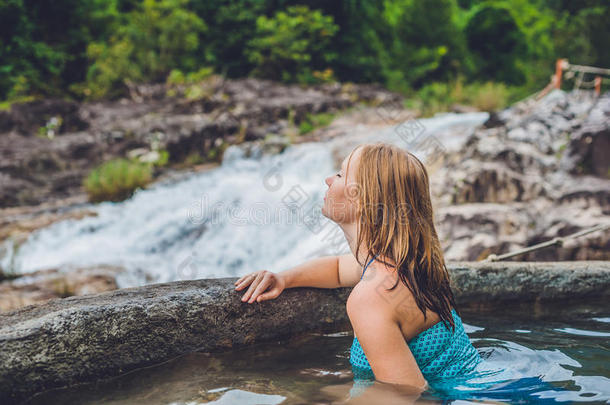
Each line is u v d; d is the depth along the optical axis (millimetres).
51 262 5742
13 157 8656
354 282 1763
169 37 14391
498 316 2051
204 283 1705
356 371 1428
